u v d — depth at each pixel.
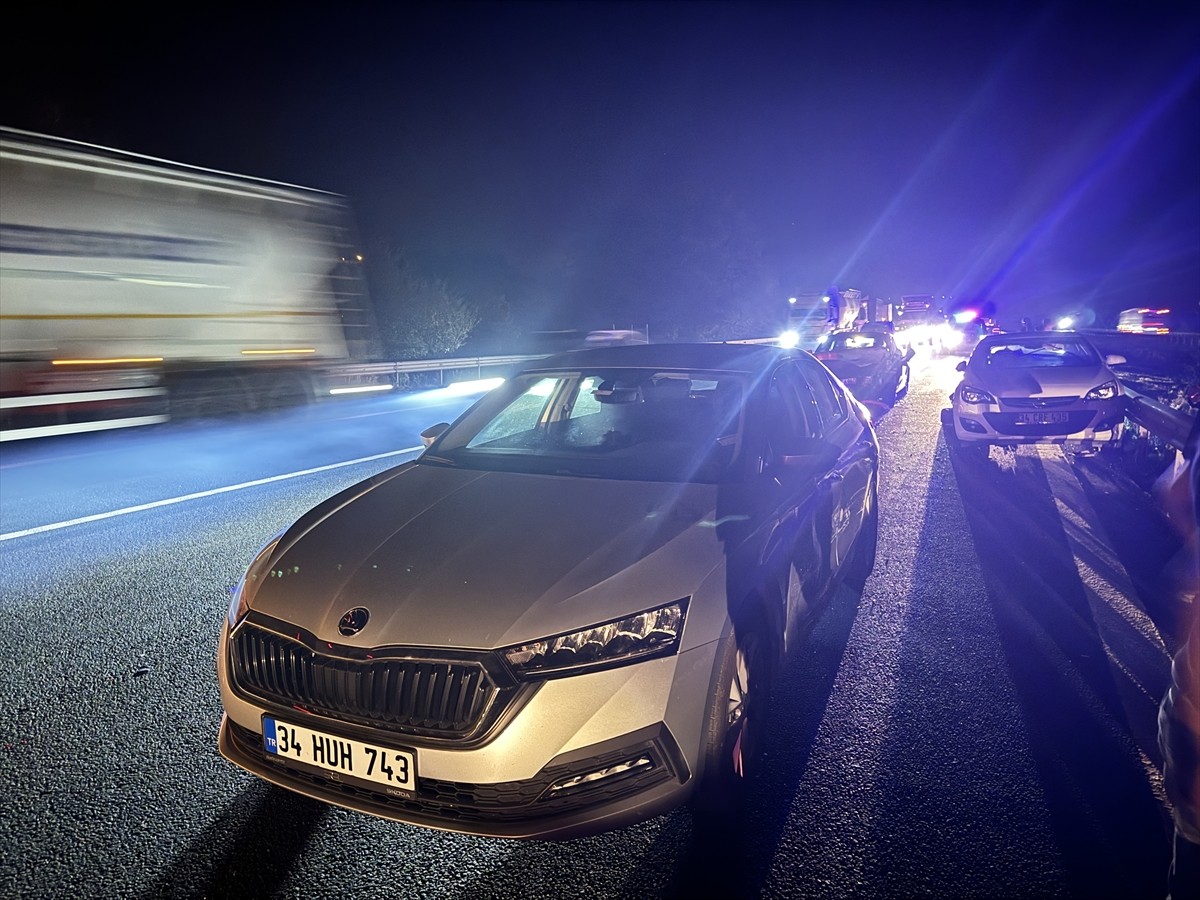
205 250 11.26
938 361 27.64
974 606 4.52
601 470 3.35
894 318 42.06
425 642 2.28
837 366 13.89
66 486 8.12
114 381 10.16
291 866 2.44
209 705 3.43
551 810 2.24
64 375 9.64
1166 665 3.76
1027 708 3.35
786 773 2.89
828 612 4.46
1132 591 4.76
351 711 2.30
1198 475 2.26
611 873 2.40
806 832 2.57
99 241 9.98
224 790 2.82
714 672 2.45
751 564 2.74
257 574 2.74
